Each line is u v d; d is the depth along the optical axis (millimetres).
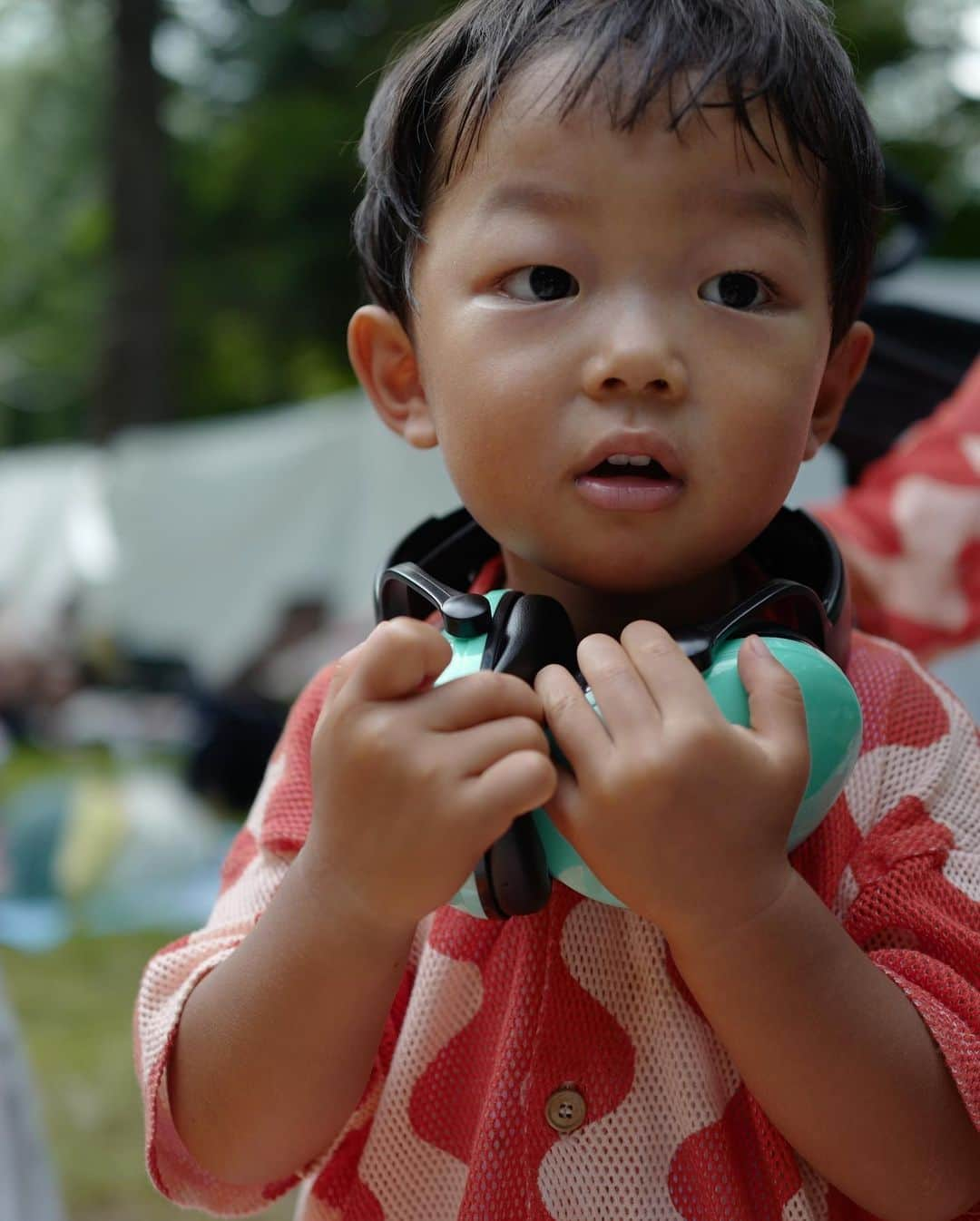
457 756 712
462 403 826
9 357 17578
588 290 799
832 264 879
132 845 4977
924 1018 775
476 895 754
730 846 715
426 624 744
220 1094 822
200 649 7004
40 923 4594
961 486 1354
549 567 838
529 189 806
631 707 723
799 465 841
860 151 896
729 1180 829
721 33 825
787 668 770
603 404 785
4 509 8625
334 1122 843
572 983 872
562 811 728
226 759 5781
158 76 11750
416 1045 900
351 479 6602
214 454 6945
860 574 1372
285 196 13609
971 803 894
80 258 17391
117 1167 2764
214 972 845
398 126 917
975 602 1357
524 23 854
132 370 11570
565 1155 844
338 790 736
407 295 926
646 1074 855
